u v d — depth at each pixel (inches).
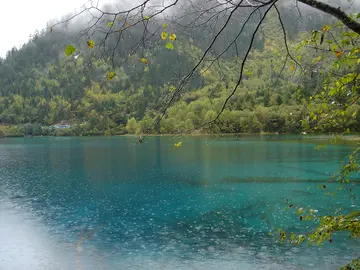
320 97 184.7
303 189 1013.8
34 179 1380.4
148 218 764.0
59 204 921.5
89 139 5172.2
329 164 1552.7
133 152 2620.6
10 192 1098.1
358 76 166.6
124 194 1047.0
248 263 502.9
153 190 1100.5
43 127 7396.7
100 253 558.3
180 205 880.9
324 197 860.0
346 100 178.9
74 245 598.2
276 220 701.3
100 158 2222.0
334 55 160.9
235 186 1116.5
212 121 154.4
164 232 659.4
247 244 577.3
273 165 1581.0
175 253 550.6
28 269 505.4
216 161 1841.8
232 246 572.1
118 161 2016.5
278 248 552.7
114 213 816.9
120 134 6550.2
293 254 526.0
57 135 6929.1
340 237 575.2
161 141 3804.1
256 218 730.8
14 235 655.1
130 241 612.1
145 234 649.6
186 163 1806.1
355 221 179.5
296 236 202.1
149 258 533.6
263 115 2763.3
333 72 169.2
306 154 1993.1
